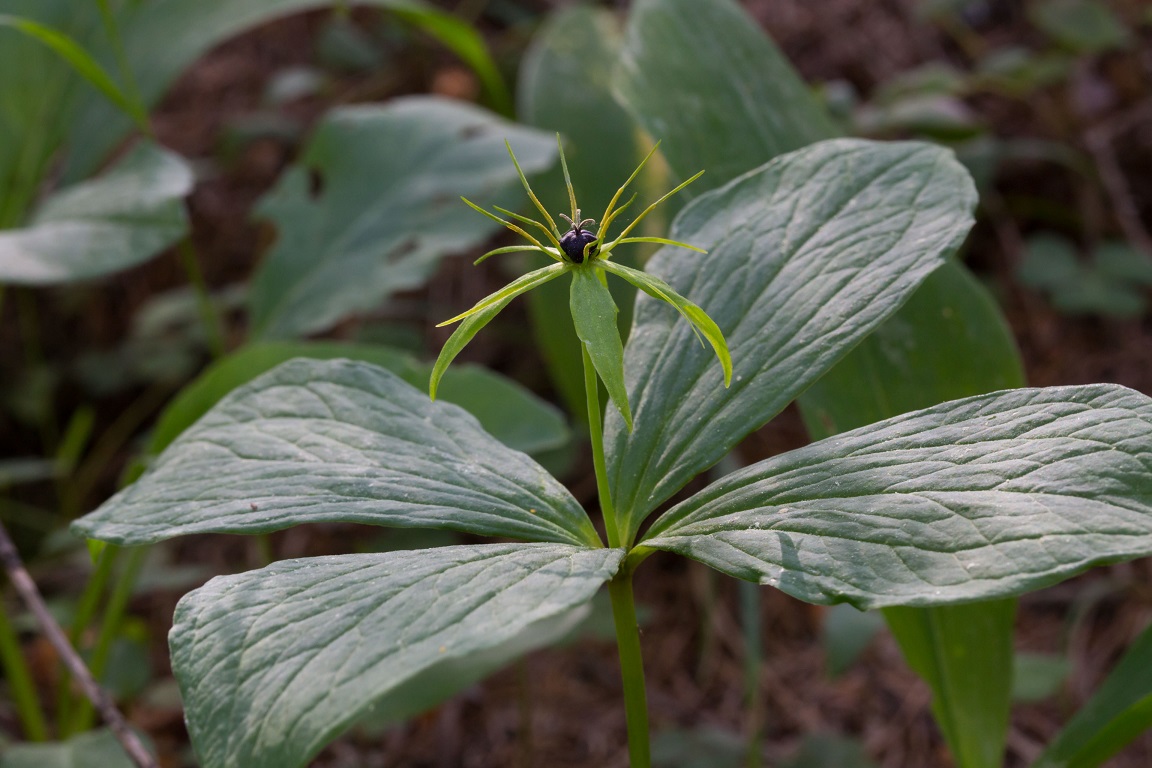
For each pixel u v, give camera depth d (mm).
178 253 1239
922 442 465
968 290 597
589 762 799
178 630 459
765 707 827
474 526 487
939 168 519
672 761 742
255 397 522
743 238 522
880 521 453
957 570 439
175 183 680
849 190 522
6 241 652
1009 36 1298
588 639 887
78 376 1149
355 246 814
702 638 897
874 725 804
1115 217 1126
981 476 452
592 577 454
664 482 493
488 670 635
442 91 1278
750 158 610
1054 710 801
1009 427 459
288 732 436
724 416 494
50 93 863
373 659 442
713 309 513
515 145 825
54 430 1141
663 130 607
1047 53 1250
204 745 442
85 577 993
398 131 868
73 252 651
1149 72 1216
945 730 596
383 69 1336
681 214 534
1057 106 1200
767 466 479
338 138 869
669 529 481
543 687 867
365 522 483
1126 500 438
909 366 593
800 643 887
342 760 783
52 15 880
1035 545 437
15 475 919
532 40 1276
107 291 1224
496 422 619
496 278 1154
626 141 795
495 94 1030
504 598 450
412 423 513
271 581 466
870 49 1289
